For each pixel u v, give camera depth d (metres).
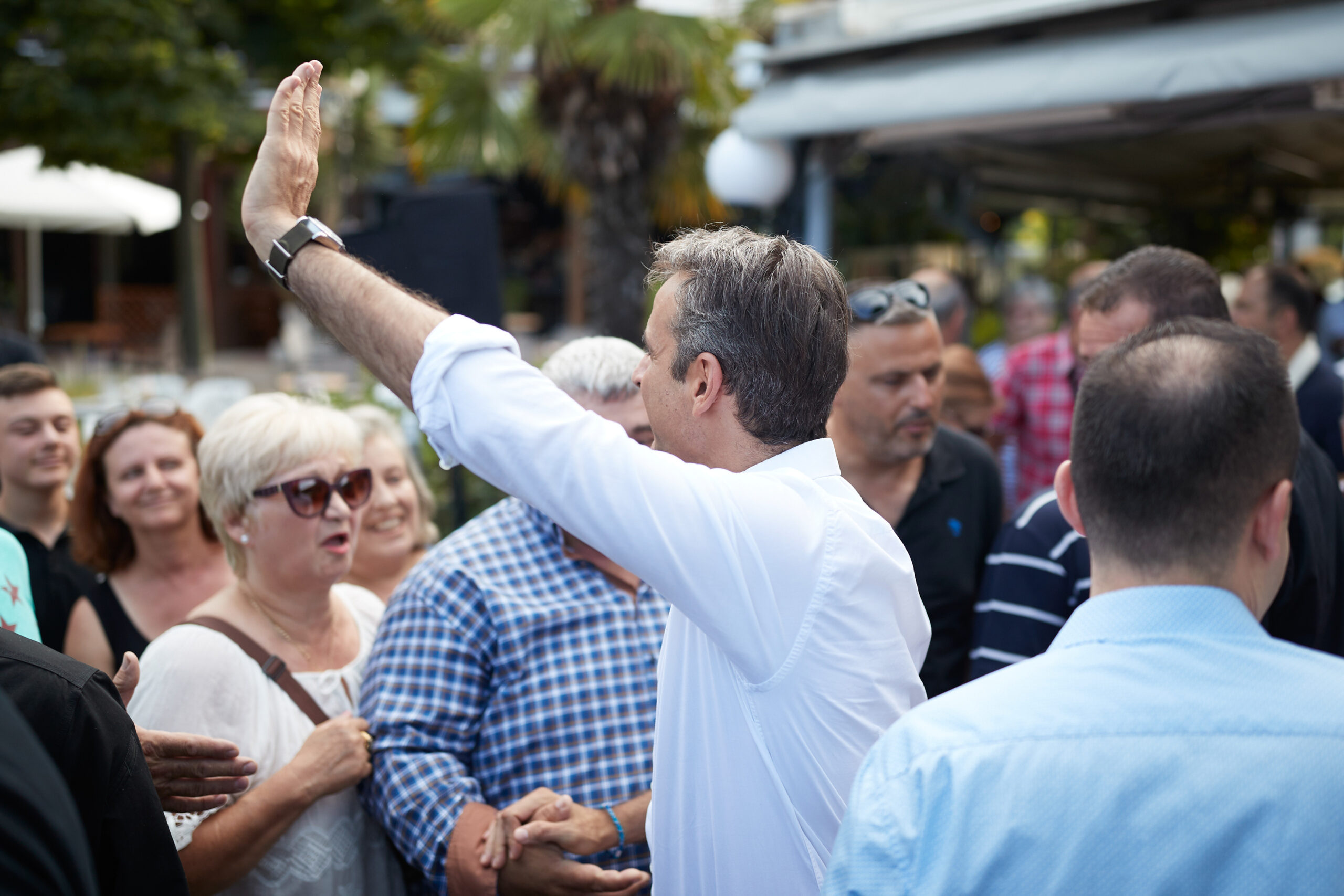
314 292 1.14
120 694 1.33
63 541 2.72
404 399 1.12
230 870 1.51
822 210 4.64
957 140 4.68
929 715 0.90
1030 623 1.90
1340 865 0.77
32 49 10.40
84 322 18.72
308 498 1.73
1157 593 0.89
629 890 1.55
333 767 1.58
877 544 1.18
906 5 4.09
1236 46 3.19
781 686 1.10
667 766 1.22
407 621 1.72
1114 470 0.91
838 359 1.20
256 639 1.74
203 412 7.50
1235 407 0.87
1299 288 3.30
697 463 1.24
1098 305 1.94
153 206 13.24
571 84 6.47
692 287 1.19
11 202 11.53
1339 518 1.81
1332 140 4.96
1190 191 6.68
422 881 1.82
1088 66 3.51
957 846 0.83
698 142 7.37
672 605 1.16
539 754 1.68
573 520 1.05
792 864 1.14
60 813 0.76
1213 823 0.78
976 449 2.45
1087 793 0.81
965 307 3.91
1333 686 0.83
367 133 13.97
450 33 8.25
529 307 19.03
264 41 11.66
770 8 4.56
